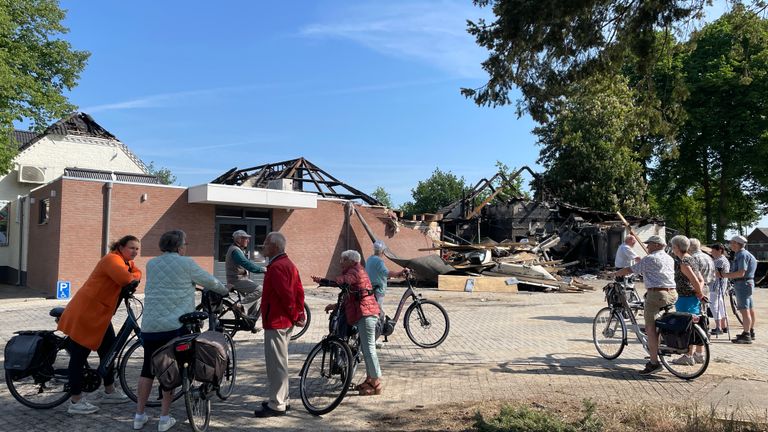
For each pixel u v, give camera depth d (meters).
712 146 35.06
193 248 19.66
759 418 4.96
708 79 32.47
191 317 5.00
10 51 21.05
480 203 37.06
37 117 21.62
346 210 24.11
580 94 8.92
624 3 7.77
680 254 7.35
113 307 5.63
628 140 9.33
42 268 18.92
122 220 18.20
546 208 33.75
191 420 4.82
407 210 65.94
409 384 6.72
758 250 36.91
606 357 8.16
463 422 5.17
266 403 5.60
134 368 7.23
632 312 7.85
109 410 5.73
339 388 5.86
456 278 20.81
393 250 25.50
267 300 5.61
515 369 7.51
